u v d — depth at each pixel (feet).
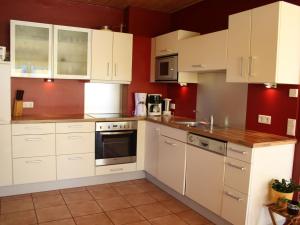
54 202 10.36
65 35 12.03
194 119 12.81
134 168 13.07
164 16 14.87
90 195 11.18
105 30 12.84
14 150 10.59
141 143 13.15
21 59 11.32
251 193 7.74
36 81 12.67
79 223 8.87
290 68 8.18
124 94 14.35
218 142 8.67
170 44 12.77
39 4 12.57
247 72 8.71
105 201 10.64
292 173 8.64
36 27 11.48
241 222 7.89
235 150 8.05
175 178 10.77
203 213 9.62
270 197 8.13
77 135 11.67
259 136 8.69
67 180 11.84
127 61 13.46
